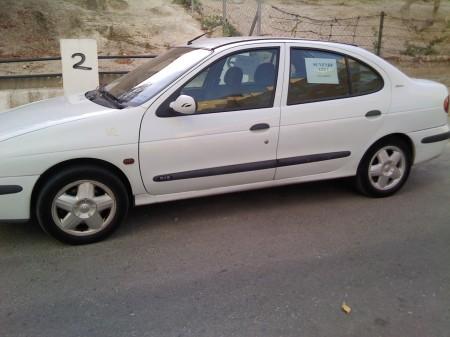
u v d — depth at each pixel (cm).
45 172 355
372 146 465
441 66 1371
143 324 280
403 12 1847
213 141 394
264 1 1758
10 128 363
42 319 284
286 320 285
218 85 401
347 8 1816
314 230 409
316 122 430
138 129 371
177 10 1491
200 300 304
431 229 413
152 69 434
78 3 1356
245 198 481
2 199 345
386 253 369
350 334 273
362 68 455
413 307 299
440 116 495
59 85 890
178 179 392
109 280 328
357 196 489
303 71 429
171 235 398
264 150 416
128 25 1330
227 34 1303
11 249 371
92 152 359
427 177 553
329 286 322
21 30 1205
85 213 371
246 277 332
